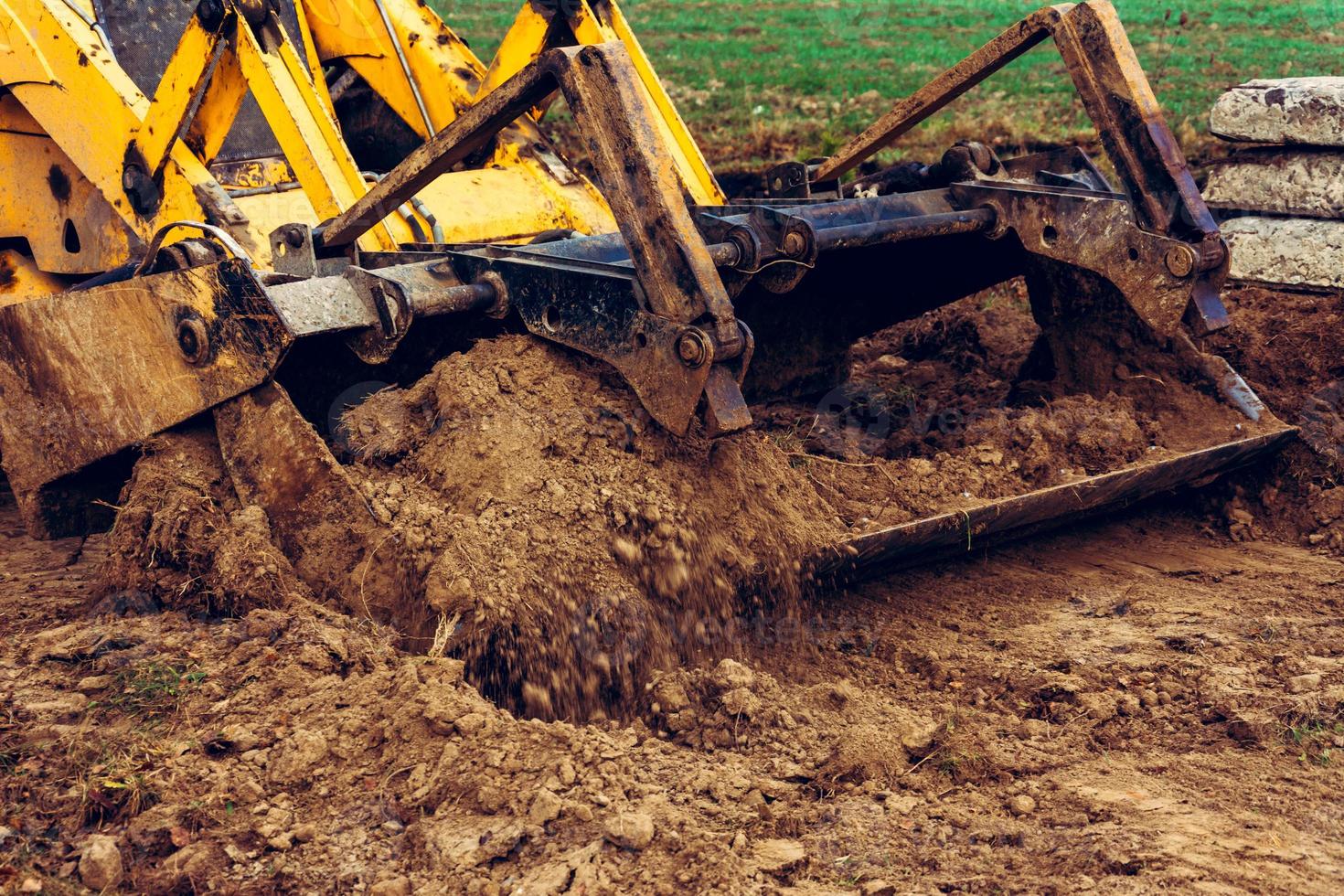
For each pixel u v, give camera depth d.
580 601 3.20
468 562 3.17
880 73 16.70
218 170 5.08
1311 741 3.09
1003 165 5.21
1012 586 4.21
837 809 2.80
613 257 4.11
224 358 3.53
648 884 2.45
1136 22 17.50
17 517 5.16
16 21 4.73
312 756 2.82
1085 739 3.16
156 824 2.61
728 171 11.55
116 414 3.82
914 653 3.66
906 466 4.00
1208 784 2.91
